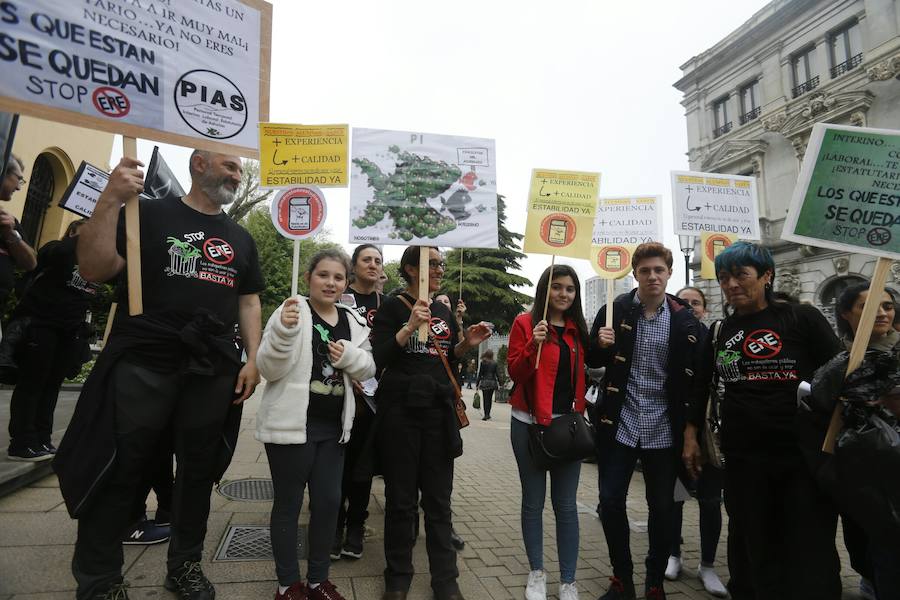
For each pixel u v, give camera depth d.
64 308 4.05
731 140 20.39
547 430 2.83
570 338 3.11
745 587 2.66
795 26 18.38
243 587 2.62
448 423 2.84
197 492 2.44
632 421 3.01
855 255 16.27
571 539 2.85
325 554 2.55
